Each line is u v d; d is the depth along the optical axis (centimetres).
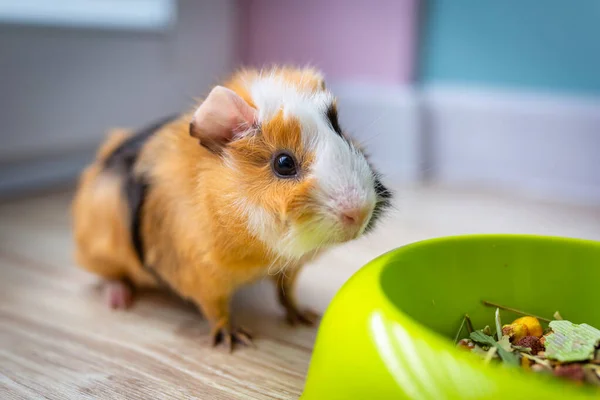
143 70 62
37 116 53
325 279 38
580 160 60
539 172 62
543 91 61
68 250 42
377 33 65
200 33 67
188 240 29
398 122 65
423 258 26
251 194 26
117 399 26
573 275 27
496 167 64
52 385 27
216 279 29
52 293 36
